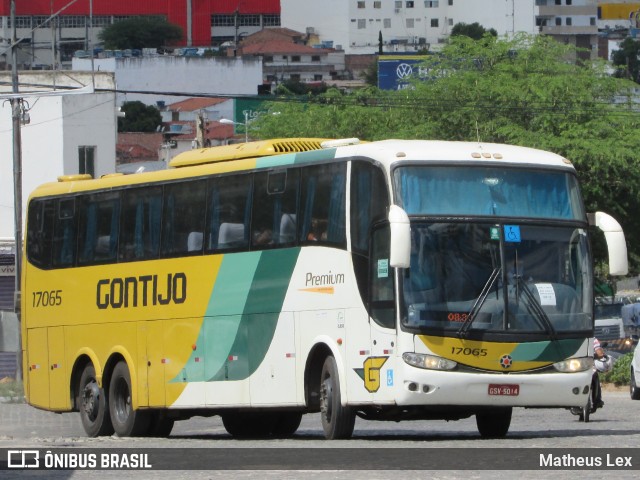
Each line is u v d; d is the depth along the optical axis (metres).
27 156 136.75
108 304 52.59
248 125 155.50
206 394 47.44
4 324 47.88
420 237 39.38
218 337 47.00
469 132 111.31
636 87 112.62
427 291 39.09
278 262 44.38
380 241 39.81
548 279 40.19
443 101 113.88
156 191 50.47
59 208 55.72
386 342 39.22
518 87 110.69
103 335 52.84
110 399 52.72
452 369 38.88
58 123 136.75
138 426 51.62
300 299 43.22
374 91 129.75
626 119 108.81
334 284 41.69
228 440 46.38
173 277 49.25
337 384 41.25
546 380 39.56
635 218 108.19
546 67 113.44
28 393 57.56
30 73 145.25
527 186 40.78
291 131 132.25
